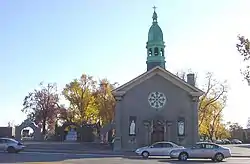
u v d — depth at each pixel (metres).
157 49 59.00
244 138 143.00
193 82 58.66
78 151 51.44
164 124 52.41
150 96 53.50
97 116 84.62
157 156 42.12
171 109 53.16
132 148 52.19
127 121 52.91
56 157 38.19
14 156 39.19
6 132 88.19
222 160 37.12
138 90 53.62
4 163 29.22
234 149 68.38
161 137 52.53
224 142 116.69
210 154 36.78
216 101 75.81
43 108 90.12
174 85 53.72
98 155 43.06
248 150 63.81
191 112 52.97
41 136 86.38
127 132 52.62
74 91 88.06
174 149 38.47
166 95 53.50
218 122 86.69
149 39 59.59
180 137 52.31
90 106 87.25
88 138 80.31
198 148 36.97
